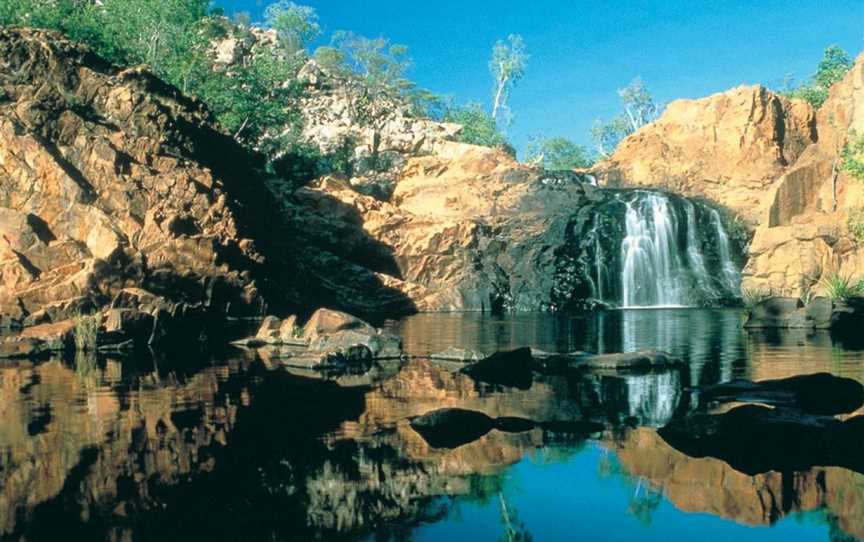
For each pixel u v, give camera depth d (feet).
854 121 181.27
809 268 152.46
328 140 267.39
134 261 106.93
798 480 27.58
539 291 188.85
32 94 118.62
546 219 202.80
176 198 122.42
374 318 147.43
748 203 219.61
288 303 143.13
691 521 23.41
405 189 219.00
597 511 24.39
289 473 28.76
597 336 99.35
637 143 250.16
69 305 94.32
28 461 30.55
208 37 240.53
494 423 38.24
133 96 128.47
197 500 25.44
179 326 96.07
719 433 34.78
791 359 64.80
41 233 105.19
